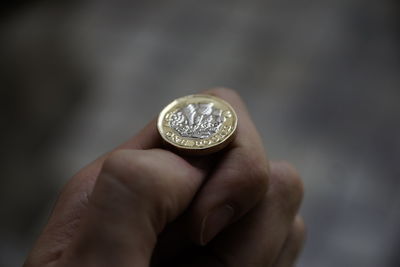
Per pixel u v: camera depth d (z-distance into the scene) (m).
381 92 0.54
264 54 0.59
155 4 0.66
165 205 0.19
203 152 0.21
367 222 0.44
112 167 0.19
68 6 0.66
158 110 0.54
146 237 0.19
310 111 0.52
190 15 0.64
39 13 0.65
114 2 0.66
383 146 0.49
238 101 0.24
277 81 0.56
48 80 0.57
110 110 0.54
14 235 0.44
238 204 0.21
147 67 0.58
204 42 0.61
